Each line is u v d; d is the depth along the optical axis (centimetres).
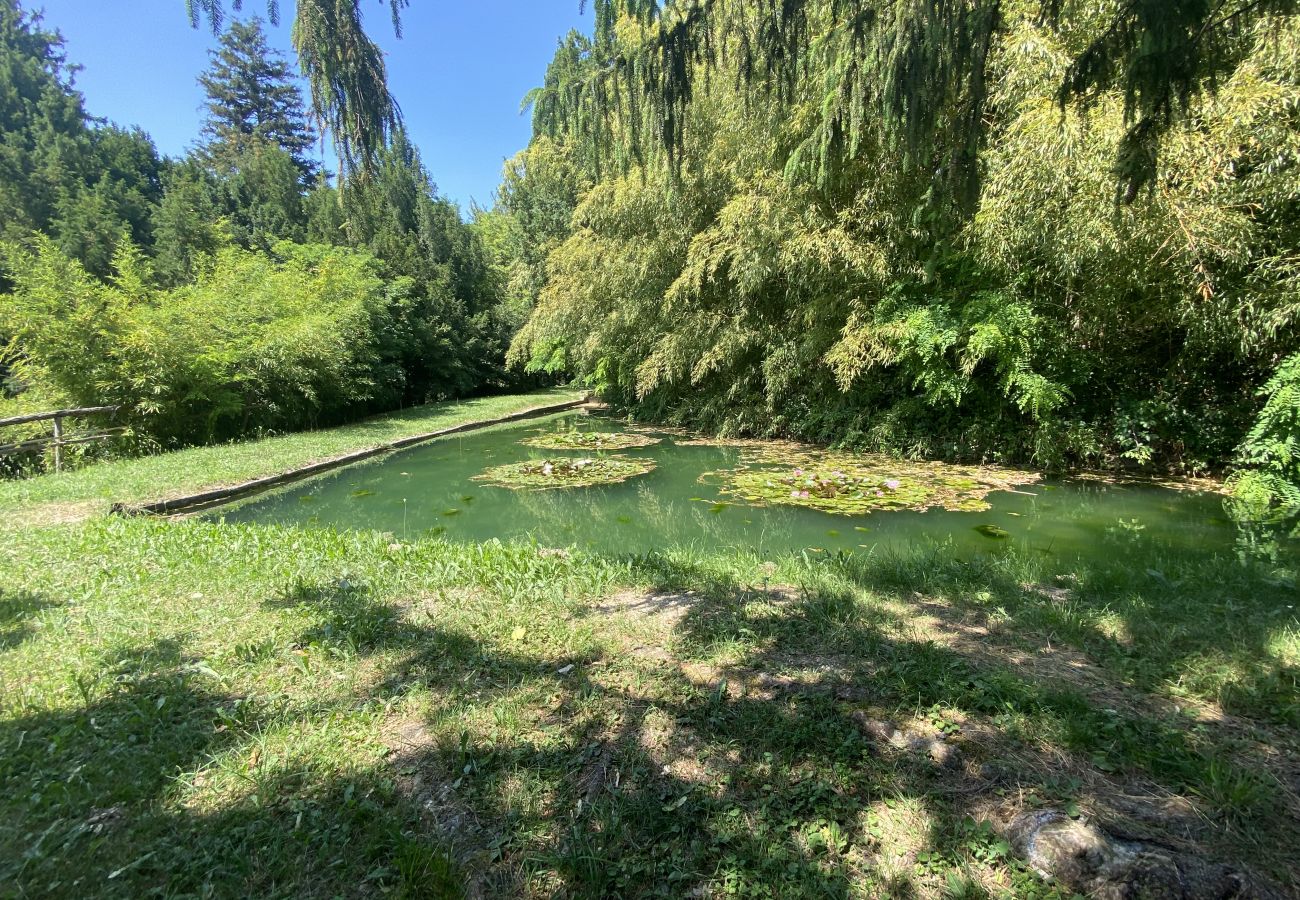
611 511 612
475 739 195
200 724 206
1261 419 568
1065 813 150
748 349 1061
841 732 190
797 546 472
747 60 355
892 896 136
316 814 162
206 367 1017
